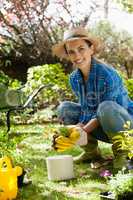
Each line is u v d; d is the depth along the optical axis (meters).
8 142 3.40
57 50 3.21
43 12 7.62
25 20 7.62
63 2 7.74
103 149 3.79
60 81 6.20
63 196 2.48
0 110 2.96
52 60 7.62
